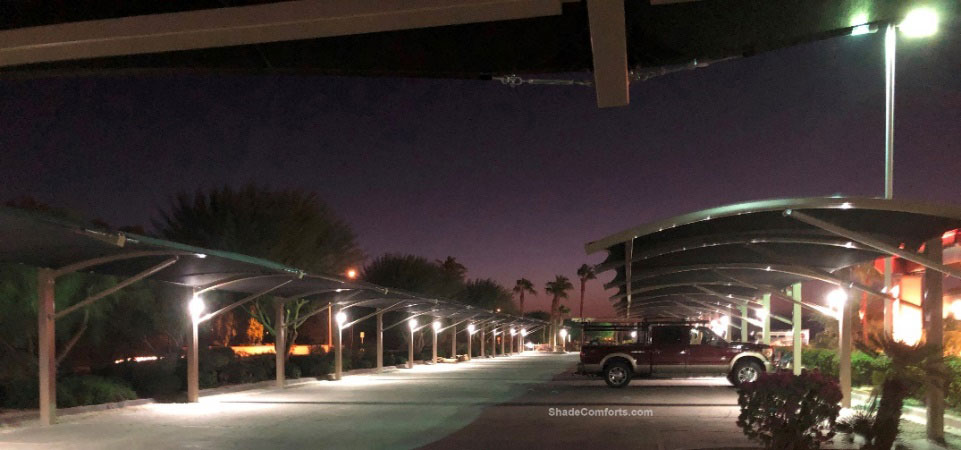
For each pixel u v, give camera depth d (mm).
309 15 2898
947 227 12133
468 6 2811
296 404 20922
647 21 3211
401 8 2832
